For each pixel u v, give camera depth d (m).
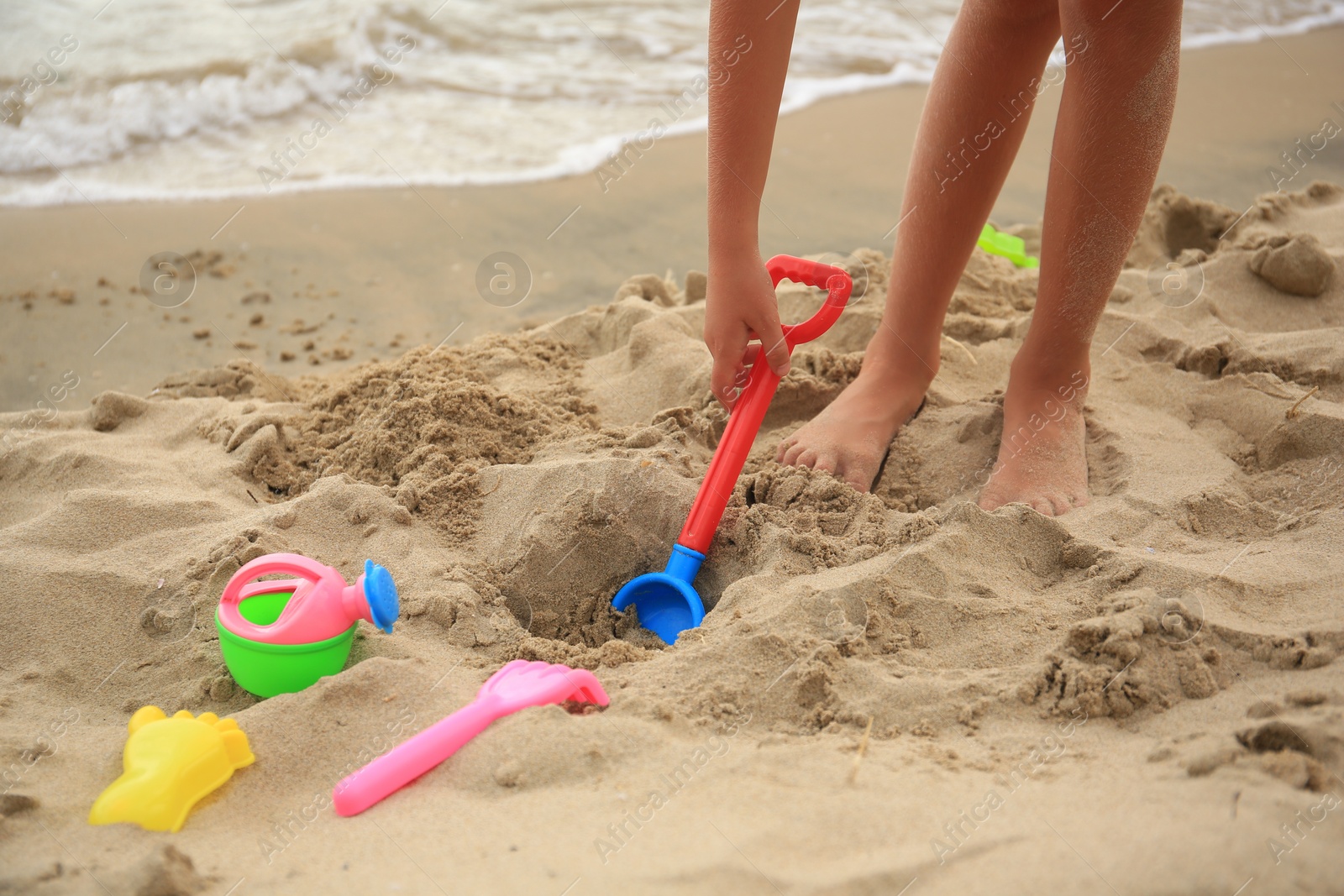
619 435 2.37
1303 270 2.85
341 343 3.22
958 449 2.26
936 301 2.25
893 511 2.05
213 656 1.70
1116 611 1.59
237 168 4.45
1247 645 1.50
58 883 1.16
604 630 1.96
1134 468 2.12
